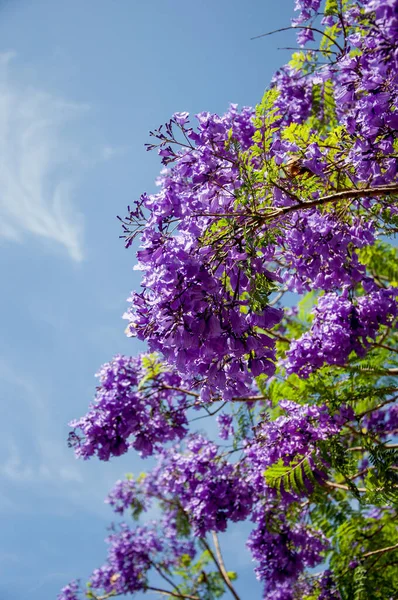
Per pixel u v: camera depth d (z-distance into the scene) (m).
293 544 6.49
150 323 3.18
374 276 6.65
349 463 5.02
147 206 3.32
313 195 4.07
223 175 3.44
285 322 7.84
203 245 3.25
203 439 7.07
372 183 3.87
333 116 5.70
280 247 4.04
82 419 5.97
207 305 3.05
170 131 3.45
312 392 5.50
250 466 6.40
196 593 10.48
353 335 4.77
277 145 3.79
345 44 4.76
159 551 11.15
